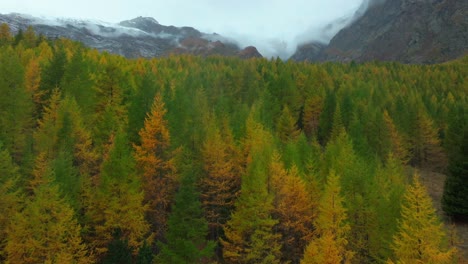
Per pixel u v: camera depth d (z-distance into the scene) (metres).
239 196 34.25
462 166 39.22
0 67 44.75
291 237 31.72
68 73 48.75
